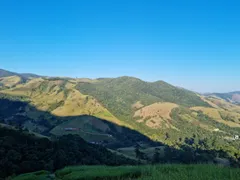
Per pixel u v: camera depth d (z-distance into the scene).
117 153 113.44
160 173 14.51
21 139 83.38
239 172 12.91
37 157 67.56
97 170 21.33
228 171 13.45
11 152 65.38
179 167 16.42
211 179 12.17
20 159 64.38
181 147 152.62
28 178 28.84
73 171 23.97
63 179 22.20
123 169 19.28
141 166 19.61
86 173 20.80
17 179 30.00
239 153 120.25
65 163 67.00
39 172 31.88
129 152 138.00
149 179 14.20
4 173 55.78
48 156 70.25
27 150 72.00
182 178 12.73
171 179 12.93
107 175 18.78
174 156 110.88
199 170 14.14
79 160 75.50
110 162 84.88
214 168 14.55
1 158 61.66
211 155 106.75
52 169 60.88
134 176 17.30
